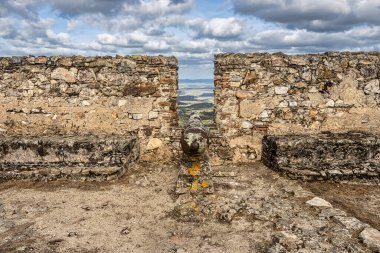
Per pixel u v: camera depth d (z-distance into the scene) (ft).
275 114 22.56
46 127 22.88
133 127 22.79
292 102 22.43
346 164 19.93
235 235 12.92
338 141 19.83
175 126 23.02
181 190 16.34
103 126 22.79
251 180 19.35
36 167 20.03
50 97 22.61
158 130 22.79
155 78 22.34
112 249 11.98
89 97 22.54
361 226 13.33
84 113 22.68
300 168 19.93
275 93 22.39
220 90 22.43
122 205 15.90
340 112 22.50
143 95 22.49
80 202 16.31
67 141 19.95
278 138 21.06
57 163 20.06
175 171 20.99
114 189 18.01
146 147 22.95
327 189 18.28
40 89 22.56
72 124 22.80
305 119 22.57
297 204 15.87
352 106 22.47
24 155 20.11
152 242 12.47
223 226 13.66
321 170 19.66
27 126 22.97
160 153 22.99
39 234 13.07
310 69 22.15
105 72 22.29
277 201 16.11
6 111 22.89
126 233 13.16
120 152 20.04
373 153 19.84
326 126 22.63
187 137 15.70
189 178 16.66
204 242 12.42
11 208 15.62
